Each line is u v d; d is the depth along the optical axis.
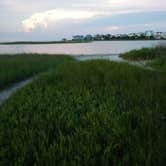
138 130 3.82
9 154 3.25
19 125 4.33
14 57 20.53
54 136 3.85
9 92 8.09
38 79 9.24
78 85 7.75
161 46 24.97
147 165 2.81
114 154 3.17
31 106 5.61
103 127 4.04
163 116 4.74
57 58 20.98
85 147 3.25
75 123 4.34
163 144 3.31
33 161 3.12
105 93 6.64
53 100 6.18
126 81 8.02
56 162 2.97
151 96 5.96
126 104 5.56
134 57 22.77
